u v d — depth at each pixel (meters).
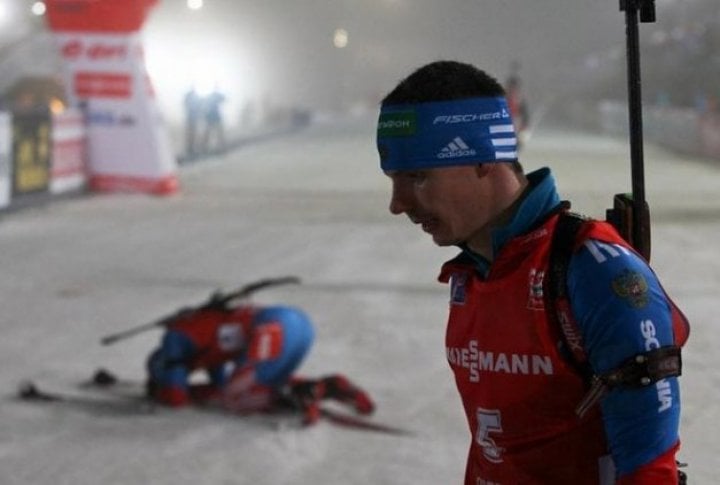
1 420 8.36
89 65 27.89
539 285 2.58
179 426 8.15
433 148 2.59
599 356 2.50
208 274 15.39
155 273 15.55
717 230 19.20
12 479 7.05
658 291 2.55
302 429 8.03
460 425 8.18
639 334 2.46
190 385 8.83
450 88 2.59
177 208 24.62
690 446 7.46
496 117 2.62
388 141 2.66
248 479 7.00
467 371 2.82
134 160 27.84
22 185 24.14
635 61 3.02
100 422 8.30
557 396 2.63
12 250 18.11
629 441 2.47
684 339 2.66
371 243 18.28
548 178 2.68
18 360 10.45
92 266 16.27
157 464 7.30
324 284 14.33
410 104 2.61
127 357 10.58
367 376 9.62
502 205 2.67
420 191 2.64
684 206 23.47
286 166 38.72
